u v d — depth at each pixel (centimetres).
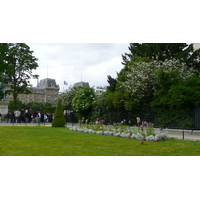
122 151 953
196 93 1841
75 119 3400
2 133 1675
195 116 1936
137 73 2428
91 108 3084
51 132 1830
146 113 2383
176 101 1912
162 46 3559
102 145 1120
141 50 3766
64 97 4122
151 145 1142
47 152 904
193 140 1377
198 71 2925
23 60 4050
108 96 2764
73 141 1263
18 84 4206
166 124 2166
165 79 2116
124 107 2625
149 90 2439
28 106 10169
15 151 912
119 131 1689
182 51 3506
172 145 1148
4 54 2994
